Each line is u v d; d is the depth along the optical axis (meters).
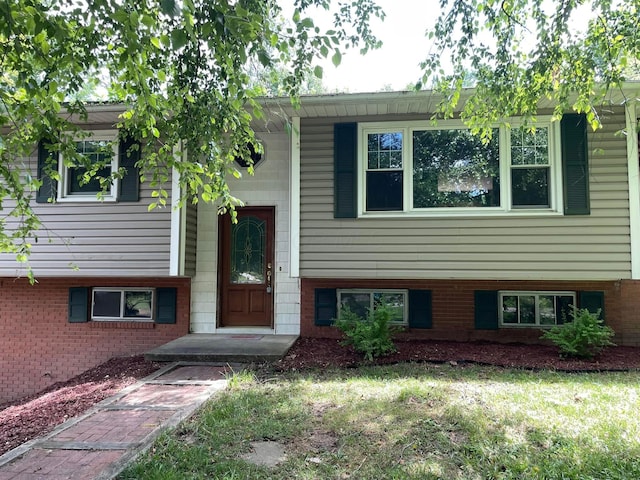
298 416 4.16
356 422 3.98
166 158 4.77
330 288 8.02
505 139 6.98
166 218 7.42
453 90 5.70
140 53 3.36
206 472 3.10
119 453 3.44
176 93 4.39
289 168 8.06
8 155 5.06
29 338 8.41
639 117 6.80
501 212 6.93
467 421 3.91
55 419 4.61
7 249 5.67
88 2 3.21
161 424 4.01
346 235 7.21
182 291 8.30
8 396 8.31
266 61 3.23
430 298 7.85
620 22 4.99
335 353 6.85
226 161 4.95
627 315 7.46
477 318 7.71
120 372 6.43
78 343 8.35
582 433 3.67
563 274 6.73
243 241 8.48
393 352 6.72
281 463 3.23
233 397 4.77
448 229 7.02
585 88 5.31
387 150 7.31
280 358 6.47
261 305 8.41
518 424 3.88
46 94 3.87
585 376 5.60
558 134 6.84
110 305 8.45
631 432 3.70
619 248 6.62
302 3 4.64
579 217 6.74
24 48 3.37
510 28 5.27
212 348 6.83
